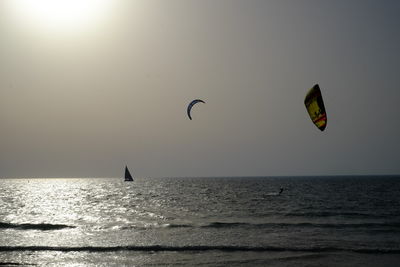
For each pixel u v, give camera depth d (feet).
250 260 64.44
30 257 66.95
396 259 64.95
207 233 88.17
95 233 88.74
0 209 147.64
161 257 66.64
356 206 152.46
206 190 298.15
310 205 157.58
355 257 66.13
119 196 227.81
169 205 160.97
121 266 61.72
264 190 292.40
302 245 74.69
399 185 375.45
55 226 98.43
